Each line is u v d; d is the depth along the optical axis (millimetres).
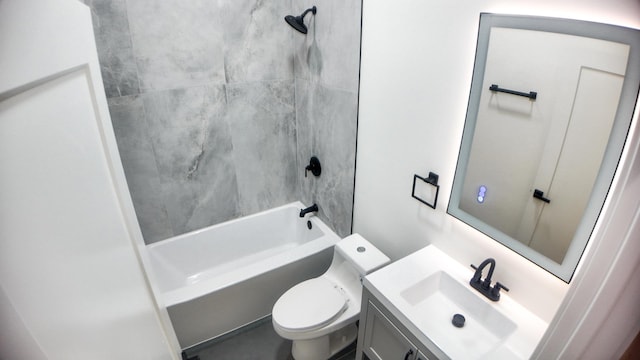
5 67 407
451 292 1428
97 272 636
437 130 1451
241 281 2057
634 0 813
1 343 348
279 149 2725
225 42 2205
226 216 2682
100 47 1848
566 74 956
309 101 2424
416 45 1446
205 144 2385
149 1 1898
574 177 994
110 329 643
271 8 2279
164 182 2320
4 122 401
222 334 2172
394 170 1763
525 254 1192
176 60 2086
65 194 560
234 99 2385
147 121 2119
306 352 1852
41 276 438
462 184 1374
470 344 1240
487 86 1178
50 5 572
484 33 1142
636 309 466
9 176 400
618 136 877
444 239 1552
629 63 828
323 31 2049
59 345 447
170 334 1328
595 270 499
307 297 1859
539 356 640
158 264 2400
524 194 1150
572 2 929
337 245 1933
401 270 1460
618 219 462
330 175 2391
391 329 1361
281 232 2924
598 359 534
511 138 1145
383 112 1741
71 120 633
